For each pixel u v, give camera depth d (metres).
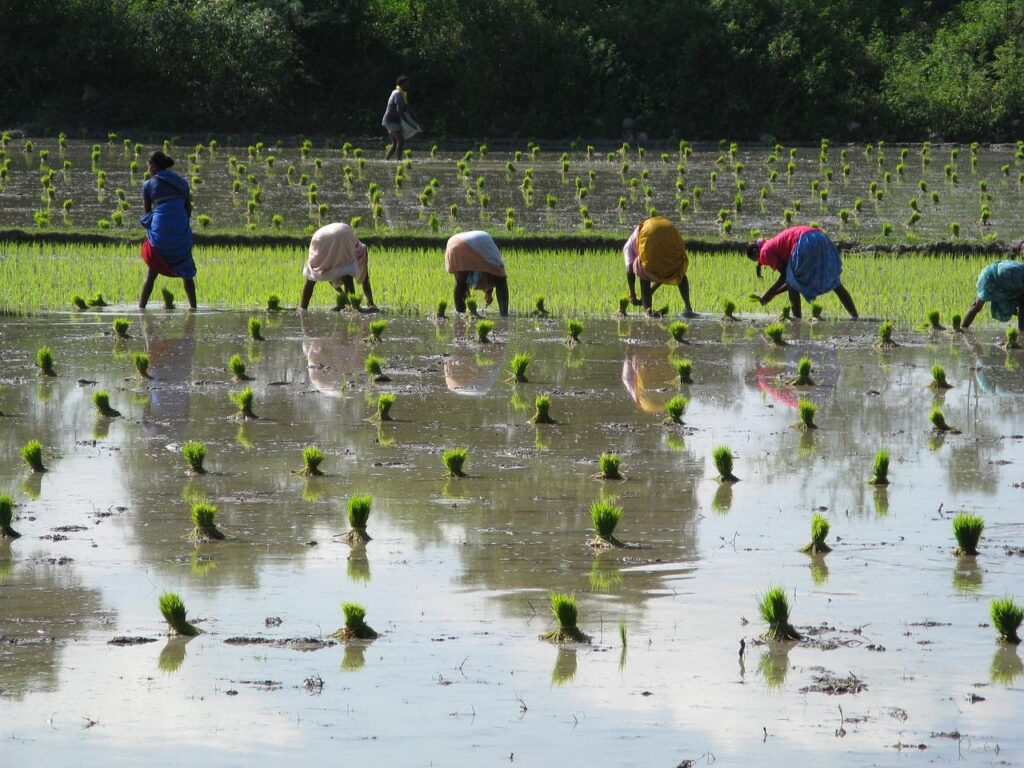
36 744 20.55
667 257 67.56
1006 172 126.69
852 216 101.12
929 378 53.47
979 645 24.91
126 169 120.94
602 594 27.67
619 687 22.83
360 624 25.14
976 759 20.23
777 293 67.62
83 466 38.03
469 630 25.53
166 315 66.62
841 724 21.42
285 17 165.62
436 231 91.38
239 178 115.75
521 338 61.91
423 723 21.38
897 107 163.38
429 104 168.50
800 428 44.28
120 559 29.75
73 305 68.62
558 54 166.50
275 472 37.69
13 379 50.56
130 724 21.27
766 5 169.62
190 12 160.62
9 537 31.25
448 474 37.72
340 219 96.38
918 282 77.62
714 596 27.61
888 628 25.78
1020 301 64.12
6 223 91.69
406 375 52.66
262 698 22.30
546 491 36.06
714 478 37.69
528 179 114.38
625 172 126.94
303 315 67.50
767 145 158.00
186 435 42.09
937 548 31.16
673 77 166.62
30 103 159.62
